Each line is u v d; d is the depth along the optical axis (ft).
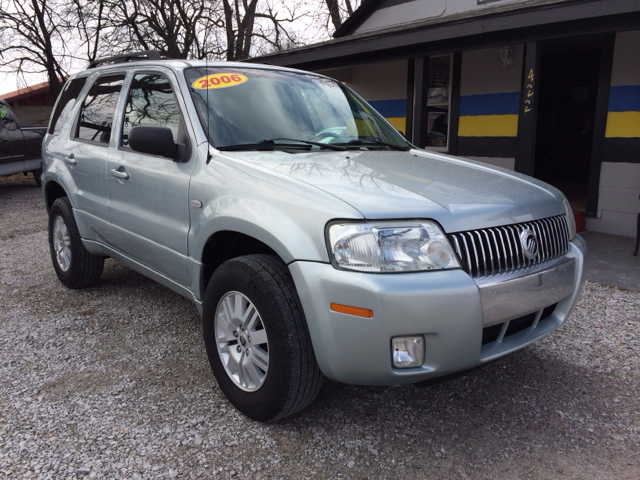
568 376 10.68
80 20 61.31
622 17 18.88
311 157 9.80
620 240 22.48
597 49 29.81
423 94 26.21
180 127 10.48
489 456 8.11
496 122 28.58
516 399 9.78
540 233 8.83
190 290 10.48
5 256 20.36
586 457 8.10
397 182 8.64
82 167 13.65
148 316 13.62
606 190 23.85
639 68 22.29
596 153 23.90
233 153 9.74
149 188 10.97
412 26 23.91
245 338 8.79
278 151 10.09
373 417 9.14
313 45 29.09
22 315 13.75
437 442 8.45
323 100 12.46
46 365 10.93
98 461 7.84
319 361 7.78
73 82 16.02
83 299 14.90
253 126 10.68
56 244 15.81
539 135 35.37
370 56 28.37
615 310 14.32
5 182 46.60
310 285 7.50
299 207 7.89
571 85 33.53
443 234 7.59
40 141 40.24
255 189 8.61
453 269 7.52
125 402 9.48
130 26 63.57
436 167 10.13
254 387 8.71
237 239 9.79
